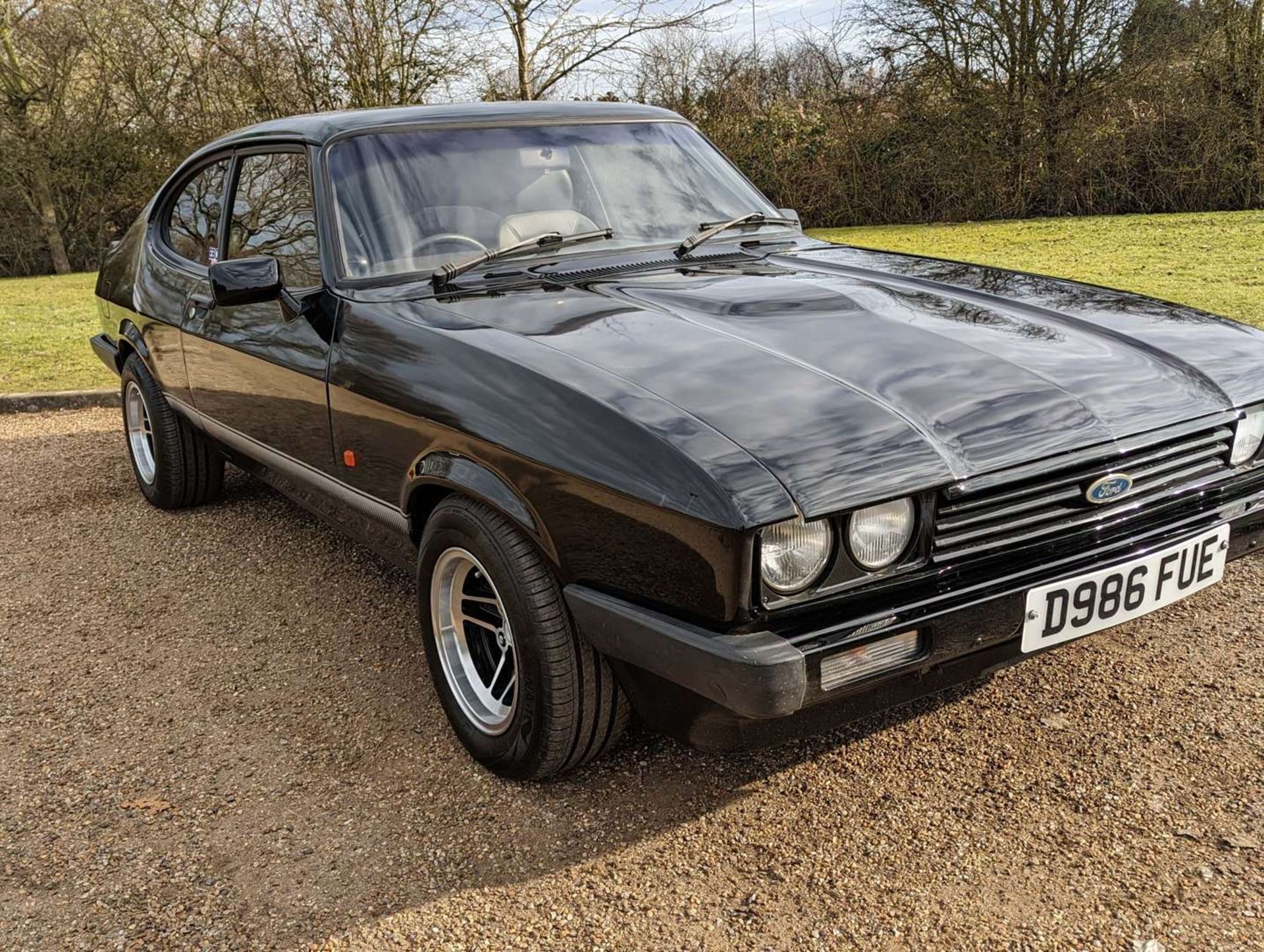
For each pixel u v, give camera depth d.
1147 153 15.52
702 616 2.08
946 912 2.18
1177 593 2.47
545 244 3.26
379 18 15.81
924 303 2.90
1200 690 2.94
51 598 4.07
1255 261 9.77
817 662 2.04
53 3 16.59
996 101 16.28
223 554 4.44
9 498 5.33
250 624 3.76
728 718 2.17
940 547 2.17
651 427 2.17
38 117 17.11
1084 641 3.25
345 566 4.25
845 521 2.05
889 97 17.14
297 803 2.70
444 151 3.39
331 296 3.14
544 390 2.38
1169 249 11.09
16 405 7.18
